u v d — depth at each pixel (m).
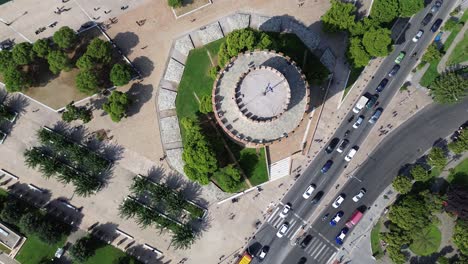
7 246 128.62
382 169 131.25
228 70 114.62
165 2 133.38
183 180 130.50
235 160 129.75
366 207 130.12
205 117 129.88
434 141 131.38
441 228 128.62
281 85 110.06
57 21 132.50
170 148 131.12
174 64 132.00
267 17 133.50
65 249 128.88
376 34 121.12
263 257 128.12
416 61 133.50
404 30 134.00
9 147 131.88
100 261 128.50
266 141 112.62
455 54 132.62
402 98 132.62
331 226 129.62
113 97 124.12
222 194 130.25
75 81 131.38
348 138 131.88
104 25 132.88
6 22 132.62
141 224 129.62
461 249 123.94
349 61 129.50
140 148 131.38
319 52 132.38
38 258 128.75
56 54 123.75
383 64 133.25
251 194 130.75
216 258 129.38
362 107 131.38
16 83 123.44
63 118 125.81
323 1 133.88
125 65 127.19
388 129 132.25
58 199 130.62
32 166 129.62
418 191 129.00
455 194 122.62
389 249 125.00
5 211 124.69
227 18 133.50
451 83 125.06
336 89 132.38
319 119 132.25
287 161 131.25
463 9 133.88
